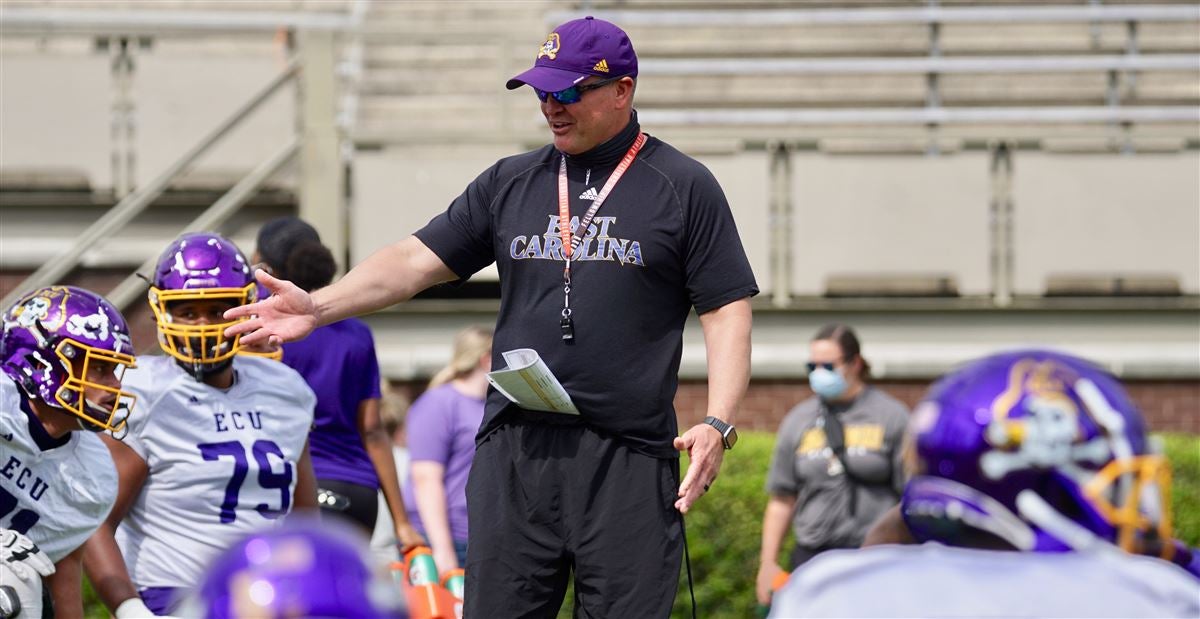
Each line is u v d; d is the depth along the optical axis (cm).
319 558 366
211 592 368
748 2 2908
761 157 2238
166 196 2242
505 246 875
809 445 1509
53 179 2261
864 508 1489
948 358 2225
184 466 1001
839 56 2758
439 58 2823
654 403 854
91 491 894
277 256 1190
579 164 870
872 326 2252
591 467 850
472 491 878
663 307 862
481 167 2191
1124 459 454
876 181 2239
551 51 852
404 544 1241
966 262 2231
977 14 2534
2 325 869
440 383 1462
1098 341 2255
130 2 3009
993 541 466
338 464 1187
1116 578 449
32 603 833
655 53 2798
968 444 458
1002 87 2725
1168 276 2231
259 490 1020
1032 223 2241
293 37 2491
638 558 846
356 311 893
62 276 2112
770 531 1539
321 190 2175
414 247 906
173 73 2261
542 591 861
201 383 1015
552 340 853
